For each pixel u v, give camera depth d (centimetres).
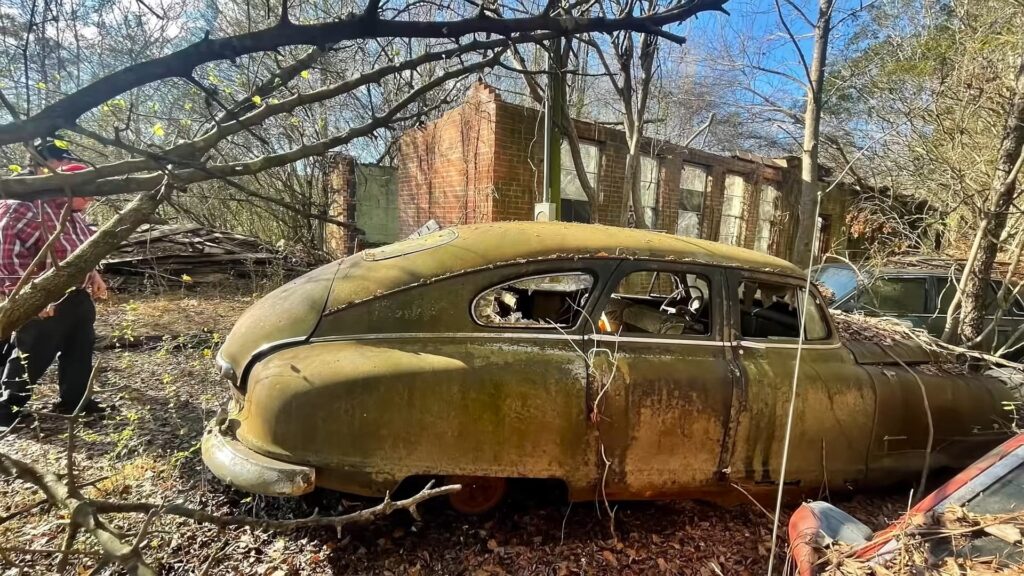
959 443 319
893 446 299
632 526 275
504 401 234
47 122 106
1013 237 567
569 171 857
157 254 802
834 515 197
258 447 225
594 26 129
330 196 922
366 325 243
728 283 282
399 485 238
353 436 222
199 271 821
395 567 234
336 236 1071
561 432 240
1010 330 574
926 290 598
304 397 221
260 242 845
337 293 251
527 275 257
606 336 260
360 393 223
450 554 244
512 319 329
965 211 589
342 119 813
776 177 1164
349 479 224
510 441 235
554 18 126
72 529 118
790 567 231
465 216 856
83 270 147
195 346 526
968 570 146
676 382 255
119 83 108
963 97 536
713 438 260
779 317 314
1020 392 349
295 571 229
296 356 234
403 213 1066
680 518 285
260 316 260
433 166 952
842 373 292
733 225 1137
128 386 413
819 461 281
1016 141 388
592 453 245
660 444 253
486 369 236
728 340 275
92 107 108
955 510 167
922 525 165
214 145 141
